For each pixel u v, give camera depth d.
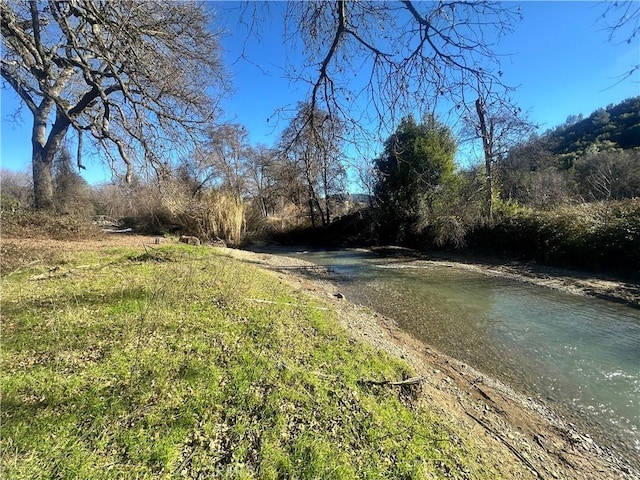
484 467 2.51
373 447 2.42
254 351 3.58
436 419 2.99
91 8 5.59
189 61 7.79
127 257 7.86
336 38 2.51
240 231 17.95
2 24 6.57
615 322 6.71
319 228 22.88
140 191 16.09
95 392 2.63
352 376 3.37
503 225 14.36
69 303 4.48
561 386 4.40
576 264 11.11
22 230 10.08
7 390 2.55
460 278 10.84
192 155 10.66
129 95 8.20
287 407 2.72
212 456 2.16
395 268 12.74
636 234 9.63
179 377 2.97
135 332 3.75
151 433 2.28
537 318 6.98
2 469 1.86
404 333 6.02
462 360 5.10
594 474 2.86
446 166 16.36
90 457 2.01
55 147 12.41
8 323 3.83
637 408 3.92
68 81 11.30
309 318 4.95
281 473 2.09
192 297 5.17
